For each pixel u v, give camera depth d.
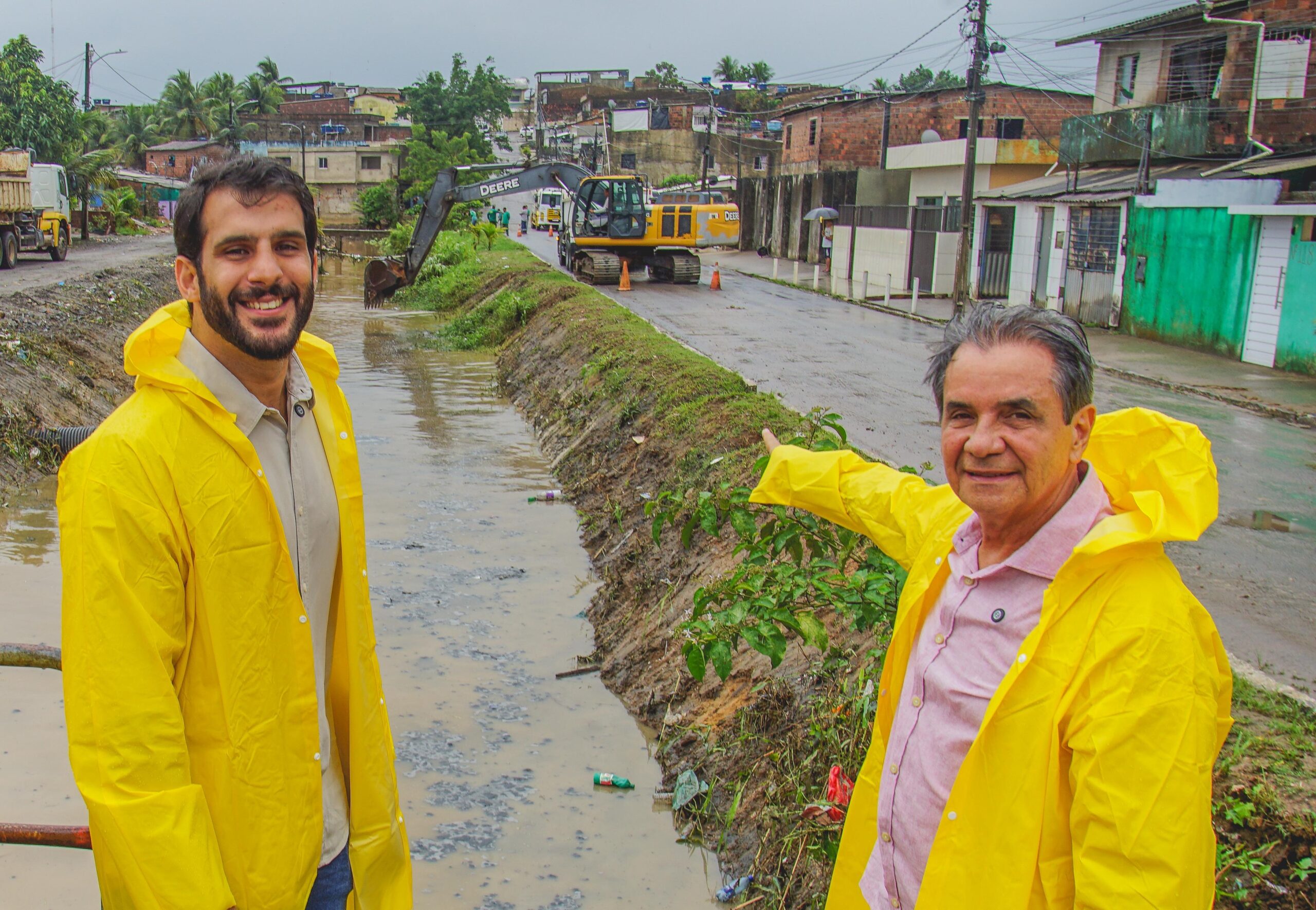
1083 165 26.19
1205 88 22.80
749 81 76.75
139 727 1.87
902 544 2.35
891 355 16.58
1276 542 7.57
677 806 5.07
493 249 38.72
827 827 4.00
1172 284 18.91
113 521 1.88
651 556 8.01
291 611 2.12
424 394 16.94
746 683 5.59
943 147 31.41
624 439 11.15
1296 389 14.31
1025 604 1.87
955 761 1.91
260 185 2.02
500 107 89.12
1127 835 1.62
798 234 41.69
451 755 5.70
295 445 2.23
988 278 27.34
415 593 8.16
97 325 18.62
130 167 77.69
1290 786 3.44
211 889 1.87
